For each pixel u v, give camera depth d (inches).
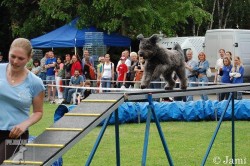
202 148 446.3
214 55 1031.6
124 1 1099.3
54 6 1122.7
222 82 735.1
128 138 491.2
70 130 218.8
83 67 827.4
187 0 1185.4
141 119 595.2
